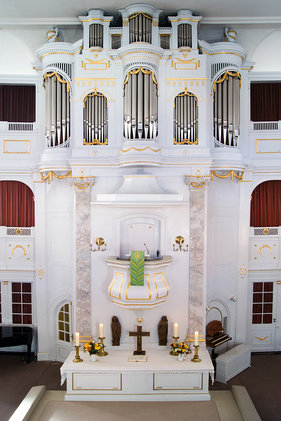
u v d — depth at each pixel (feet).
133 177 33.09
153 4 32.89
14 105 41.88
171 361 31.83
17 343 38.17
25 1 32.73
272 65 41.09
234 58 35.06
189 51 33.60
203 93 33.68
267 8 34.55
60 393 32.40
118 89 33.86
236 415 29.01
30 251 40.45
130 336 34.47
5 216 42.34
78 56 33.76
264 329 42.19
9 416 29.48
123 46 32.14
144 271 32.12
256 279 41.39
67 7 33.78
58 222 38.93
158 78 33.50
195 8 33.96
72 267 38.17
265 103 41.73
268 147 39.09
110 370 30.45
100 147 34.06
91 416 28.53
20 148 38.81
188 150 33.81
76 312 34.88
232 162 34.91
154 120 32.48
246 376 36.09
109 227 34.53
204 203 34.14
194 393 30.86
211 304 39.55
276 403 31.42
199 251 34.30
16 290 41.88
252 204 42.39
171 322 34.71
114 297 32.60
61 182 38.47
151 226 34.65
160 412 29.04
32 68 40.60
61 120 34.86
